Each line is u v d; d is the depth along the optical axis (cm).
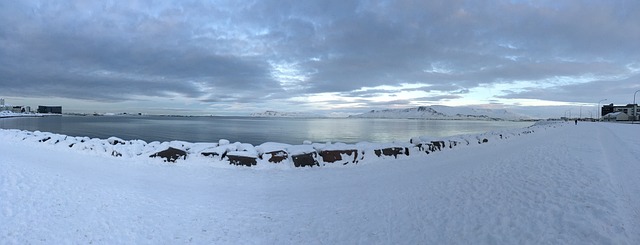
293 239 518
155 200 661
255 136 4419
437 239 507
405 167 1060
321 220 590
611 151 1520
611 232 476
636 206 602
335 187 812
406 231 540
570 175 837
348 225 569
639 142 2127
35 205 595
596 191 666
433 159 1213
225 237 518
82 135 4091
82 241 482
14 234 491
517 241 476
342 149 1087
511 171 927
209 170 958
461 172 934
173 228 539
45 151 1233
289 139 3969
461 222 557
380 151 1178
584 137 2431
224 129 6278
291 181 862
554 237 473
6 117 14550
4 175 756
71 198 641
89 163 1006
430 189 757
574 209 567
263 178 886
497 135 2136
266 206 657
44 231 505
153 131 5206
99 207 604
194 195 711
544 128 3831
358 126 9144
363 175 945
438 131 6375
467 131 6431
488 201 647
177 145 1137
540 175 852
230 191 755
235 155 1016
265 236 526
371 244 502
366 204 670
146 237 505
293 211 632
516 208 595
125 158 1091
